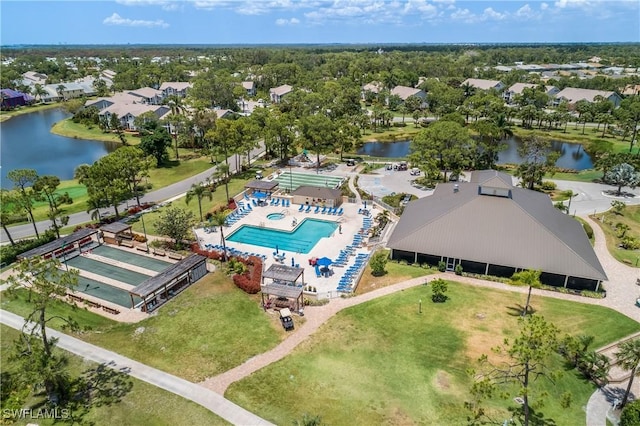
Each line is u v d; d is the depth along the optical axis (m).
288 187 100.50
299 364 43.69
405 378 41.47
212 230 77.50
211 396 39.84
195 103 167.88
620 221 78.44
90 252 70.44
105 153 137.38
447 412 37.47
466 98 193.50
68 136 160.25
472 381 40.72
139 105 171.38
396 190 97.38
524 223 61.75
